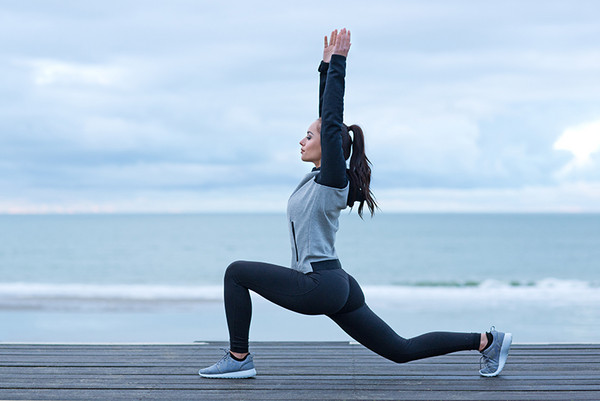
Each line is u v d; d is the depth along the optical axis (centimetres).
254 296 1338
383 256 3878
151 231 6725
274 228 7612
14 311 1238
